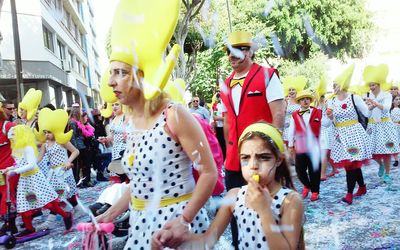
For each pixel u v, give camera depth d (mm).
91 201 5398
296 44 12016
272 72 2502
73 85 15555
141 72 1513
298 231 1481
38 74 11531
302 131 4281
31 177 3941
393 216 3572
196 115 2117
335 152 4352
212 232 1557
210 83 9422
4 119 4121
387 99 5145
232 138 2537
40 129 4398
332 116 4387
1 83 11789
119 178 4234
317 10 12820
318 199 4453
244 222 1545
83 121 6848
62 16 14484
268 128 1565
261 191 1492
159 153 1495
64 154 4473
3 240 3639
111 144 4691
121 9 1566
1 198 3965
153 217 1505
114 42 1561
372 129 5137
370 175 5652
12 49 10859
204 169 1453
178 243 1392
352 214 3754
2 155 4016
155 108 1533
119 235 3135
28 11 11164
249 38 2551
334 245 2973
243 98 2492
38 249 3566
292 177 1615
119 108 4387
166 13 1457
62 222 4488
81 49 19859
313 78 11445
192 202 1427
